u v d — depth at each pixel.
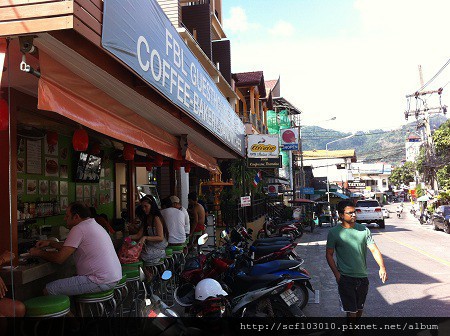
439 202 31.73
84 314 5.09
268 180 32.62
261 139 17.16
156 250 6.70
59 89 3.81
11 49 3.71
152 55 4.95
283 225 18.22
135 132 6.06
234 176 19.86
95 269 4.54
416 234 21.98
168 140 8.45
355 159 72.62
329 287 8.95
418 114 35.12
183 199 17.09
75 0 3.24
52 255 4.50
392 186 104.56
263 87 28.66
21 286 4.70
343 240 5.17
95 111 4.57
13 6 3.27
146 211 6.74
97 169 10.46
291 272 6.61
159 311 4.05
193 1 17.98
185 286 5.68
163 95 5.38
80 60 3.79
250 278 5.86
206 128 8.68
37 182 8.09
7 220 4.61
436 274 9.97
